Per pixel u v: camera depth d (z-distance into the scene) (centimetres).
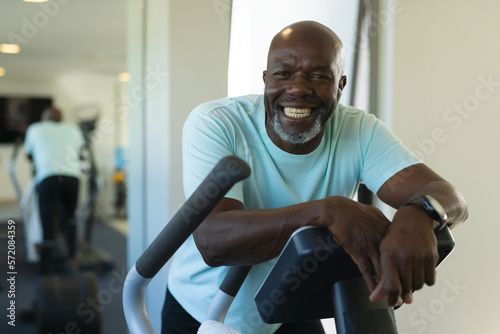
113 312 320
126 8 288
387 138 116
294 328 123
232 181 59
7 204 306
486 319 303
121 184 321
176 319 127
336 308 75
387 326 73
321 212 72
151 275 76
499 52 297
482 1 291
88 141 318
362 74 281
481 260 300
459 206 89
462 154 294
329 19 269
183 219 65
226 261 84
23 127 309
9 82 306
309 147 108
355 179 118
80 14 298
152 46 269
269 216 77
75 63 312
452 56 287
